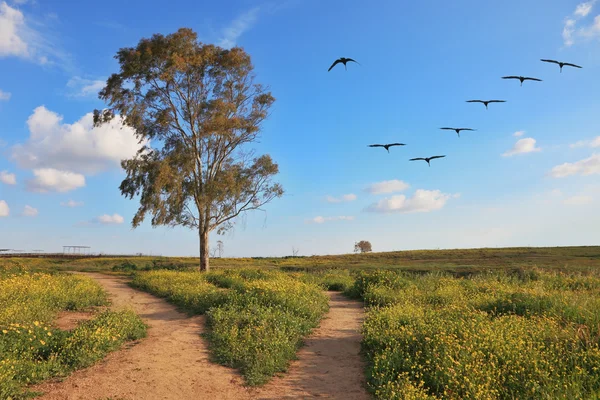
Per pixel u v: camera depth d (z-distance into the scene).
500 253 45.41
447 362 7.35
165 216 32.19
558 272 23.94
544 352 7.59
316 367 8.86
